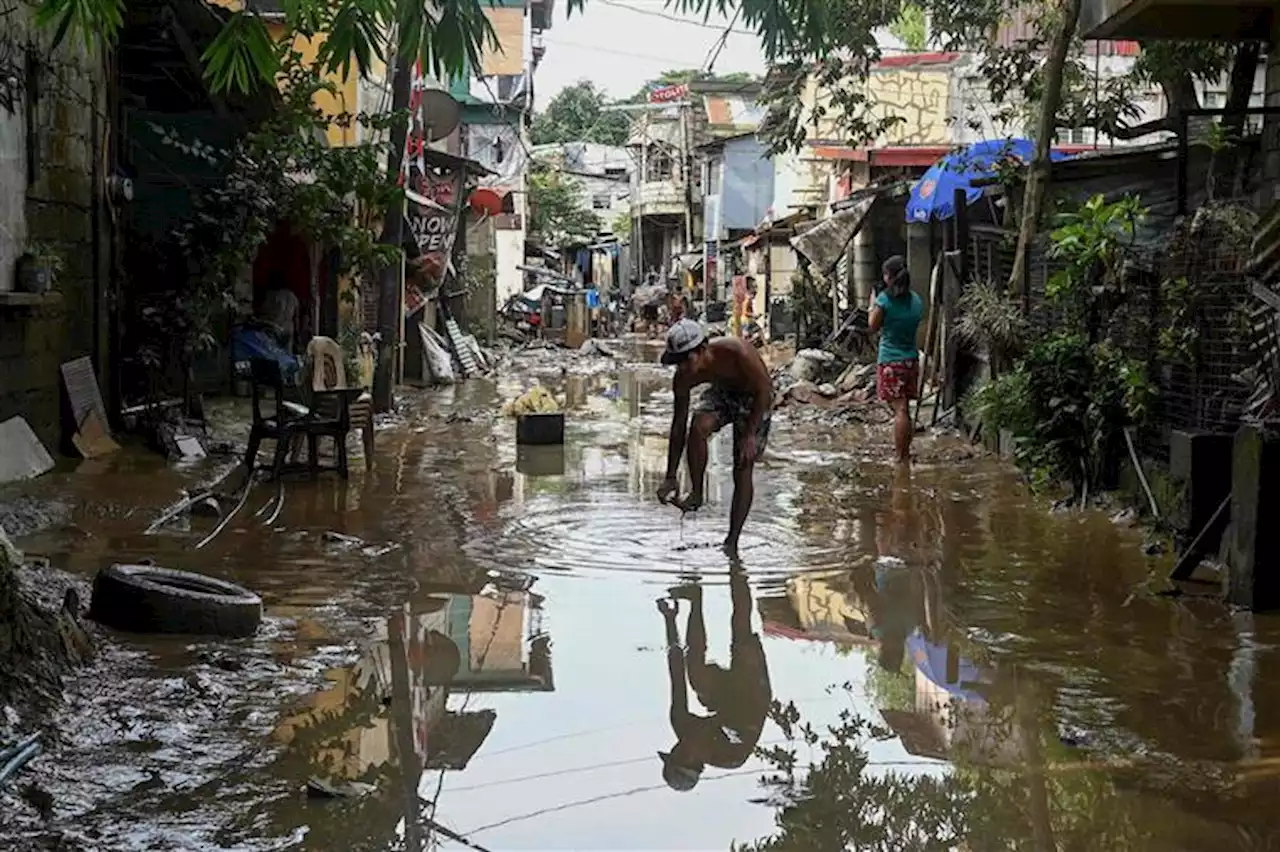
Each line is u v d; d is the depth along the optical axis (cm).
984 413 1138
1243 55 1223
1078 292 1063
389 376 1730
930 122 2502
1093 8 1105
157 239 1526
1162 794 454
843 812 444
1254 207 948
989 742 511
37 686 513
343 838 416
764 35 405
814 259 2169
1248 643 638
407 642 644
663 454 1359
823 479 1181
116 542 840
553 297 4078
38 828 410
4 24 999
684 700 563
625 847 416
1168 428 938
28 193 1059
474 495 1076
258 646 624
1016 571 800
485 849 412
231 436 1350
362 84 1934
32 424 1072
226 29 381
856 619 698
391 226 1689
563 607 720
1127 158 1361
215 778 461
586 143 7050
